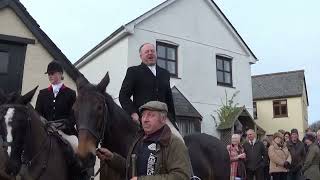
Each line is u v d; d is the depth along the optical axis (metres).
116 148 4.43
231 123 17.44
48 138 4.84
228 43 19.44
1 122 4.32
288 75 33.88
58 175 4.82
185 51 17.50
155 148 3.26
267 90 33.22
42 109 5.60
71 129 5.38
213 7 18.78
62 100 5.53
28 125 4.51
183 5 17.80
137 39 15.91
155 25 16.59
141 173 3.27
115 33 15.80
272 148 11.30
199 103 17.61
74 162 5.01
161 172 3.19
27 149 4.53
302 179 10.92
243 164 10.15
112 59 16.38
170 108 5.28
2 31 10.39
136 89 4.99
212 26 18.83
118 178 4.36
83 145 3.88
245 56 20.16
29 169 4.56
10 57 10.56
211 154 5.89
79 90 4.23
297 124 31.23
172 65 17.05
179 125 15.52
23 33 10.73
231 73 19.45
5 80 10.39
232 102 18.53
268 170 11.84
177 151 3.19
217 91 18.42
